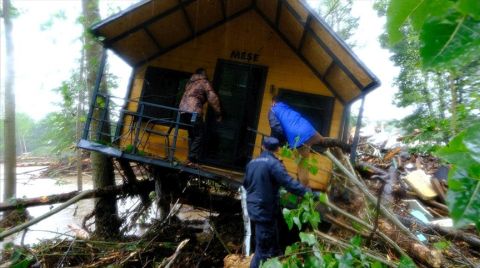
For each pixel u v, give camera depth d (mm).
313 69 7348
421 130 8023
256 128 7375
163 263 5078
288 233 5219
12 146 10031
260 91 7445
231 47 7668
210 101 6457
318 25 5438
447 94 8273
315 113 7258
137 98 7305
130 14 5938
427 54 431
